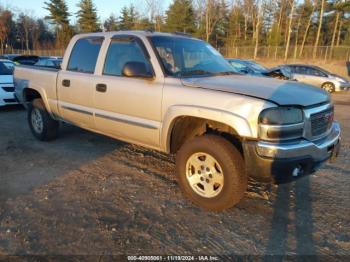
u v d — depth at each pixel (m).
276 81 3.76
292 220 3.31
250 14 42.81
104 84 4.30
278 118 2.95
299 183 4.18
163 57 3.88
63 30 53.66
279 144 2.96
